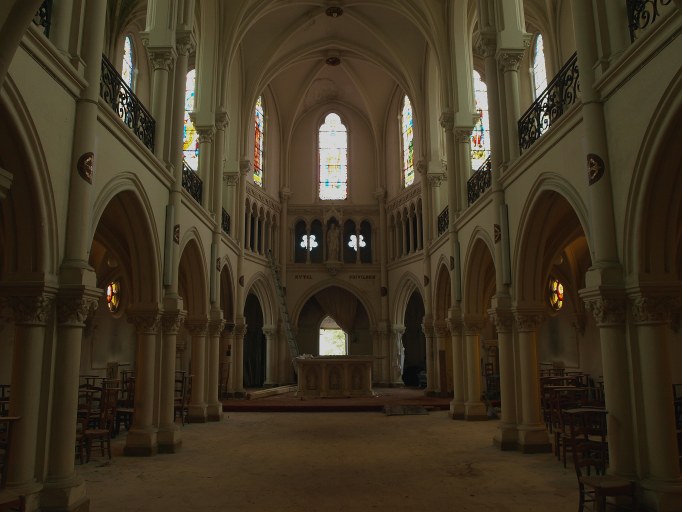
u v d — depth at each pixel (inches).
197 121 756.6
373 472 408.8
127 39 941.2
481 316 706.8
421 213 1136.2
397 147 1275.8
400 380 1237.7
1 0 188.4
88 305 325.1
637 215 313.6
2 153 282.2
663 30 280.2
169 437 492.1
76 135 333.1
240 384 984.3
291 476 396.8
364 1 943.7
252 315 1353.3
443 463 440.8
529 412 495.5
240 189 1007.6
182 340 1058.1
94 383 791.7
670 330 576.1
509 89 559.8
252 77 1030.4
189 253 679.1
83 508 308.7
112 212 518.9
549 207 477.1
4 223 299.7
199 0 772.6
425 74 1027.3
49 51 291.6
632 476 311.0
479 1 606.5
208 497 340.8
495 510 311.7
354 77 1251.8
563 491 351.9
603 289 322.7
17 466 291.6
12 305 299.6
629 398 319.6
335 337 1438.2
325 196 1341.0
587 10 360.5
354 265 1291.8
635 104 311.1
